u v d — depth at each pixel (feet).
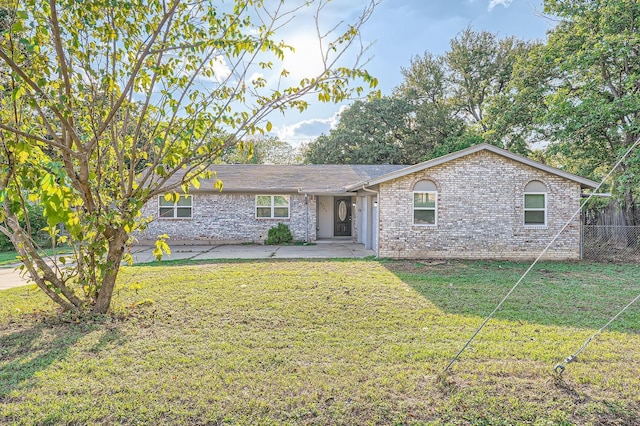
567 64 50.01
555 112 50.47
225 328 16.89
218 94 17.99
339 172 65.57
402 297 22.71
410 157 102.83
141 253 45.80
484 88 103.81
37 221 53.93
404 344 14.94
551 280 28.60
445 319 18.25
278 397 10.91
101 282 19.24
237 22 17.75
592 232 43.80
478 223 40.96
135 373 12.41
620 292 24.36
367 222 49.78
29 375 12.25
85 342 15.11
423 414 10.14
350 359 13.51
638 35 43.68
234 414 10.10
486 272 31.94
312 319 18.22
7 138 16.07
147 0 17.17
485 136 68.80
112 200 18.86
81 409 10.29
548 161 74.08
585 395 11.03
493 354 13.88
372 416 10.05
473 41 102.06
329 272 31.22
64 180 12.93
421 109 103.30
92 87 17.21
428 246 40.83
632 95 45.24
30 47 13.76
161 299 21.93
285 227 56.39
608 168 53.06
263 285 25.85
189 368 12.77
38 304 21.15
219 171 64.23
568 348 14.51
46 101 15.62
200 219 57.16
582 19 49.80
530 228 41.04
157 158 18.26
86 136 17.37
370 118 101.09
